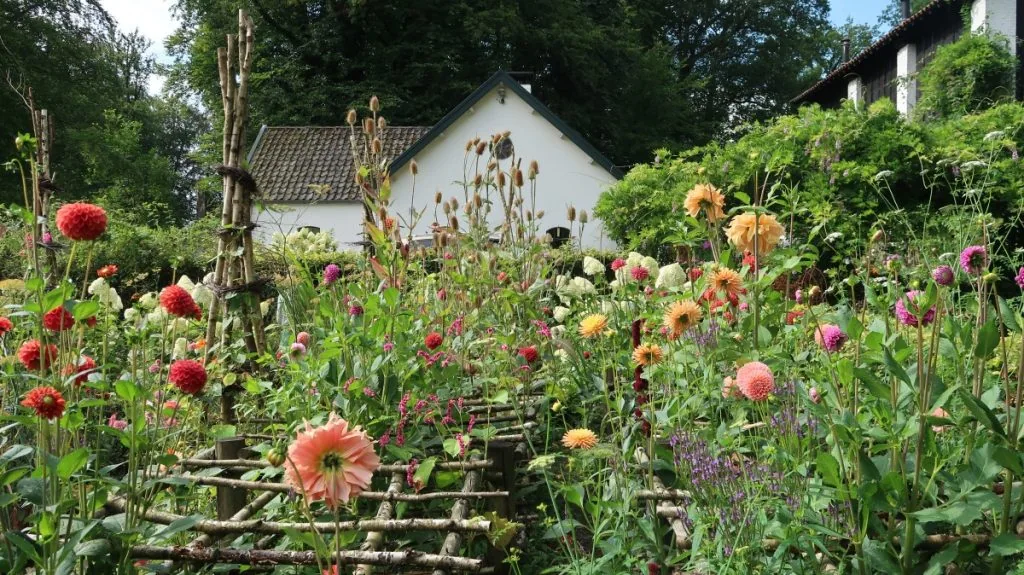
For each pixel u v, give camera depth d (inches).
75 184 943.0
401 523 74.2
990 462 65.3
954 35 694.5
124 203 925.2
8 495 59.4
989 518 71.5
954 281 67.8
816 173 264.5
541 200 782.5
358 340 102.4
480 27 1013.2
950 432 77.9
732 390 82.7
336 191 797.2
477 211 162.7
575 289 144.4
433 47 1041.5
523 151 784.3
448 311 136.4
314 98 1002.1
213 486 86.9
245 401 119.2
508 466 98.9
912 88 756.6
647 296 131.3
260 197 127.5
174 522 66.9
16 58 825.5
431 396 106.6
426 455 106.3
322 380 98.7
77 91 932.0
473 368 133.3
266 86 1037.2
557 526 77.1
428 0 1048.2
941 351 70.4
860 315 98.3
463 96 1051.9
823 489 67.6
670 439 81.4
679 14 1366.9
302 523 77.3
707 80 1262.3
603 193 422.9
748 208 92.6
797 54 1387.8
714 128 1341.0
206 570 75.4
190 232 456.1
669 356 96.2
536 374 137.9
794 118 324.5
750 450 80.2
